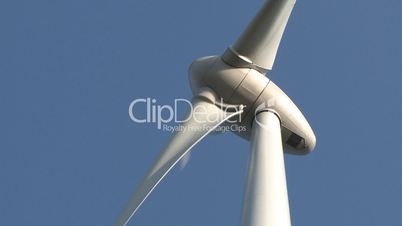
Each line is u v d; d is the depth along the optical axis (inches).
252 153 592.4
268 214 481.7
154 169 605.0
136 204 563.2
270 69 711.7
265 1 700.0
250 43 700.0
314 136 709.3
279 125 677.9
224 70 700.0
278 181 533.6
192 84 723.4
